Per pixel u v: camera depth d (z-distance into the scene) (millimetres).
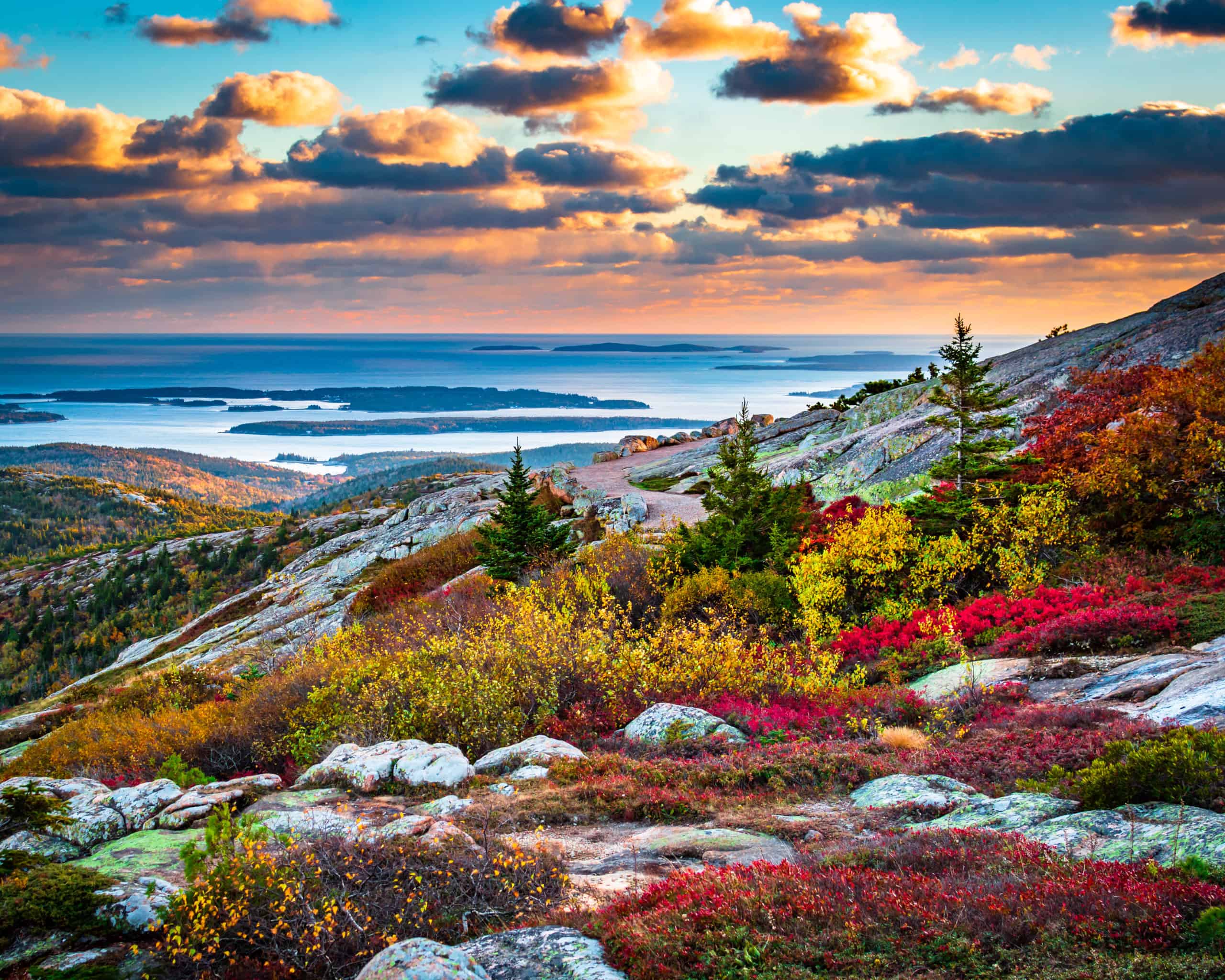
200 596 150250
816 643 18406
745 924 6141
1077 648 14789
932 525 22156
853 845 8219
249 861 7582
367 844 8602
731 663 16953
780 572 24219
